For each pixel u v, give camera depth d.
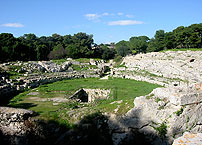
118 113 18.16
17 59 70.44
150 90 32.03
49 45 111.62
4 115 16.70
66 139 16.23
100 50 108.56
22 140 16.52
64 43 115.19
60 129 17.03
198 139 8.71
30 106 23.02
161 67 47.16
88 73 50.38
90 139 16.89
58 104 24.00
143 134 17.38
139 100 18.83
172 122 17.19
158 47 81.00
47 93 30.52
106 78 47.22
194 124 18.23
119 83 39.59
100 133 17.31
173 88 19.22
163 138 17.16
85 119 17.64
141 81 41.66
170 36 74.62
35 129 16.78
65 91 32.09
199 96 18.20
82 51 95.19
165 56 55.31
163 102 18.16
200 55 48.47
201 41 64.31
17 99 26.47
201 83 20.05
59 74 46.78
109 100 25.56
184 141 8.61
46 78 40.12
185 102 17.42
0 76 36.22
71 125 17.28
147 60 55.19
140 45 95.44
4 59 65.94
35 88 34.31
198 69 39.59
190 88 19.50
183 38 66.50
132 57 66.62
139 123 17.52
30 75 41.94
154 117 17.67
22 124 16.83
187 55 51.03
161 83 36.34
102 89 34.03
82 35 144.00
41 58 84.62
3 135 16.61
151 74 45.38
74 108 22.20
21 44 72.00
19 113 16.83
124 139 17.08
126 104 19.23
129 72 50.69
